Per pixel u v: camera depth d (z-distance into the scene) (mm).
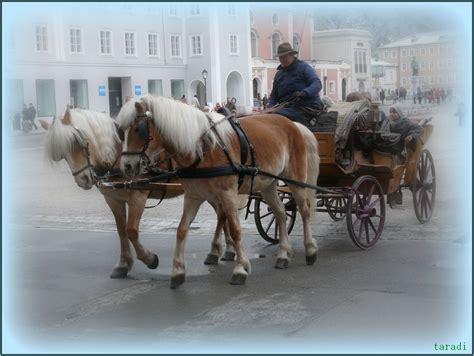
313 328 6156
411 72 79125
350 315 6520
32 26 40469
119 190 8078
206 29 50344
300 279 7922
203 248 9961
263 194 8555
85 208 14094
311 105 9461
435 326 6141
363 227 10312
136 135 7027
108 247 10250
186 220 7688
